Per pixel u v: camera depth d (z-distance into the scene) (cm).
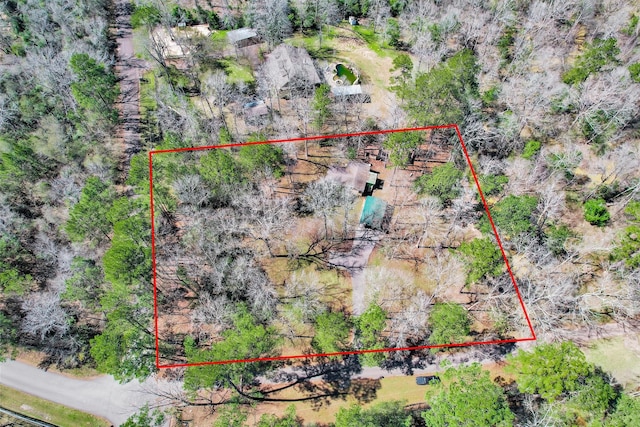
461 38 9425
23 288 6412
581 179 7344
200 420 5759
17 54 9181
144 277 5659
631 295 5903
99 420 5822
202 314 6031
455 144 7631
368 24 10488
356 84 9031
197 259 6556
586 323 6144
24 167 7269
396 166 7844
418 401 5791
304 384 6000
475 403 4438
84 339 6359
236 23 10338
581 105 7262
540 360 4747
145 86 9338
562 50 8881
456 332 5509
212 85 8544
